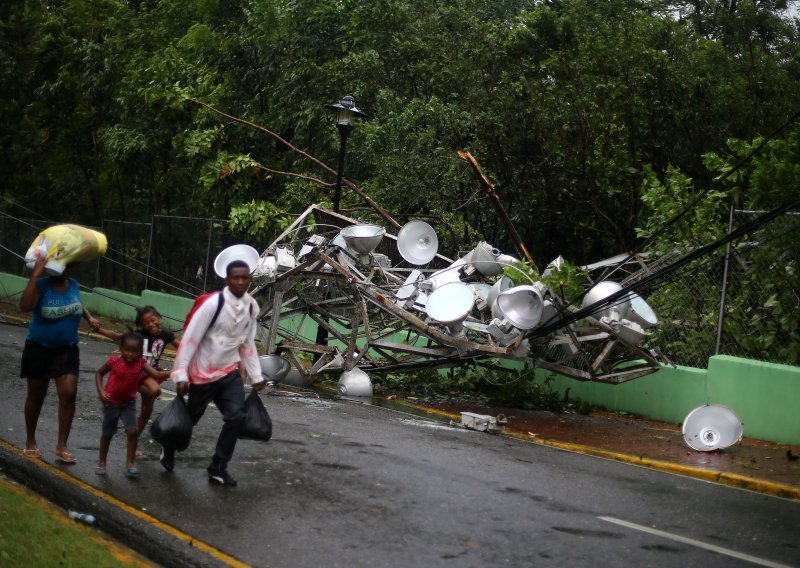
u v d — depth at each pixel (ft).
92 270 91.40
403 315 44.24
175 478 25.48
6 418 32.07
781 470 32.96
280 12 74.59
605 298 39.68
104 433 25.18
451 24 67.36
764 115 65.21
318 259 45.73
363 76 67.87
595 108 60.18
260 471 26.96
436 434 36.42
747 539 23.63
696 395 42.16
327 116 69.92
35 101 102.06
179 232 77.20
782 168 45.11
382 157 60.95
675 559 21.20
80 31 102.37
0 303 92.02
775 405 38.91
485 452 33.12
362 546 20.66
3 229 107.55
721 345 43.68
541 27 65.67
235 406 24.57
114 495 23.49
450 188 60.59
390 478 27.20
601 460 34.50
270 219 65.87
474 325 43.39
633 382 45.27
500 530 22.58
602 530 23.26
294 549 20.22
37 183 110.93
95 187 105.29
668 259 45.47
